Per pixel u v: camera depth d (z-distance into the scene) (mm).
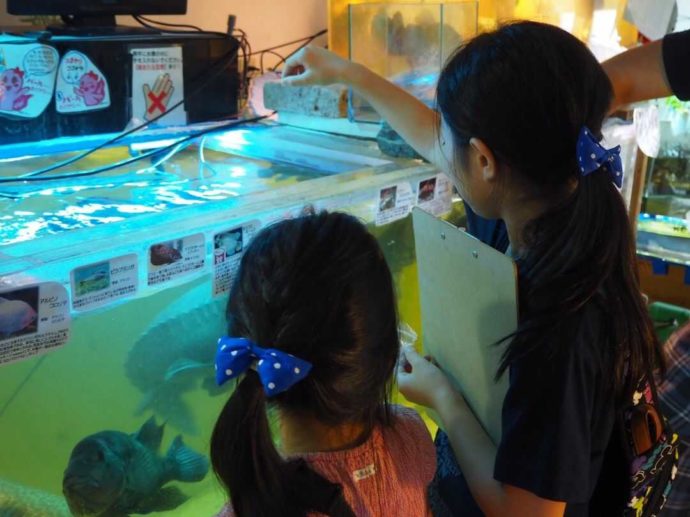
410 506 766
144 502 1001
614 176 770
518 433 763
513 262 762
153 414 1007
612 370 770
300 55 1280
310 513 687
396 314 757
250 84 1812
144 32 1540
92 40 1411
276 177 1310
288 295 672
